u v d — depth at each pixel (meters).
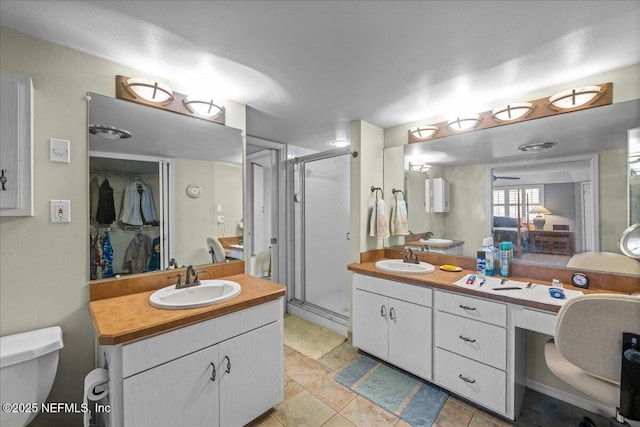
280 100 2.04
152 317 1.23
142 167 1.64
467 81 1.73
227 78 1.70
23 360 1.12
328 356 2.32
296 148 3.52
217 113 1.94
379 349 2.15
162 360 1.19
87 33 1.26
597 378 1.20
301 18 1.16
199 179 1.88
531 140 1.88
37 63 1.29
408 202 2.54
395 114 2.32
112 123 1.52
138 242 1.63
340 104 2.10
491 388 1.59
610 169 1.60
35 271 1.30
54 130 1.34
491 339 1.59
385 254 2.70
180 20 1.17
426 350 1.87
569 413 1.64
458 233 2.24
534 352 1.85
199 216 1.88
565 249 1.76
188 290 1.63
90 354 1.44
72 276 1.40
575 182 1.72
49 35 1.27
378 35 1.28
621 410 1.06
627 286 1.53
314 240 3.31
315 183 3.29
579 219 1.71
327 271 3.17
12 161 1.19
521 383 1.66
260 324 1.54
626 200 1.56
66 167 1.38
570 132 1.72
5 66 1.22
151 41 1.32
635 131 1.53
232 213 2.04
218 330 1.36
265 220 4.43
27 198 1.23
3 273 1.22
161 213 1.72
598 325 1.09
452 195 2.26
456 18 1.16
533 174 1.87
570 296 1.50
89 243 1.45
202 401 1.31
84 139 1.43
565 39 1.30
